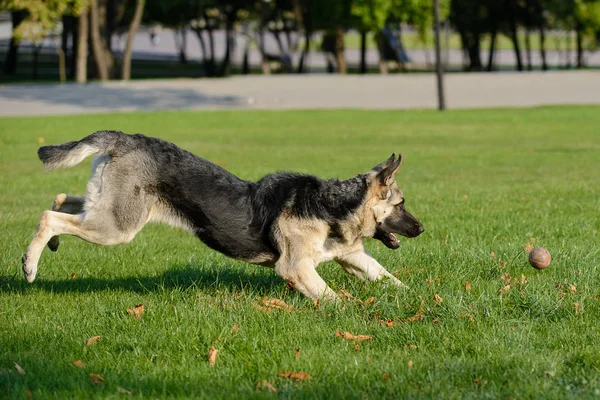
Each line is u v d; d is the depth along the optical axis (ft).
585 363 15.85
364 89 141.49
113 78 171.73
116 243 20.92
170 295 21.31
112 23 171.73
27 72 204.54
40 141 68.95
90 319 19.17
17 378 15.25
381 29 192.34
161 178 20.71
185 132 81.61
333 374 15.53
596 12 197.67
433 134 80.79
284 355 16.56
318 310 19.72
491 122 92.63
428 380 15.12
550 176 50.11
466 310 19.07
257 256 21.22
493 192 42.06
